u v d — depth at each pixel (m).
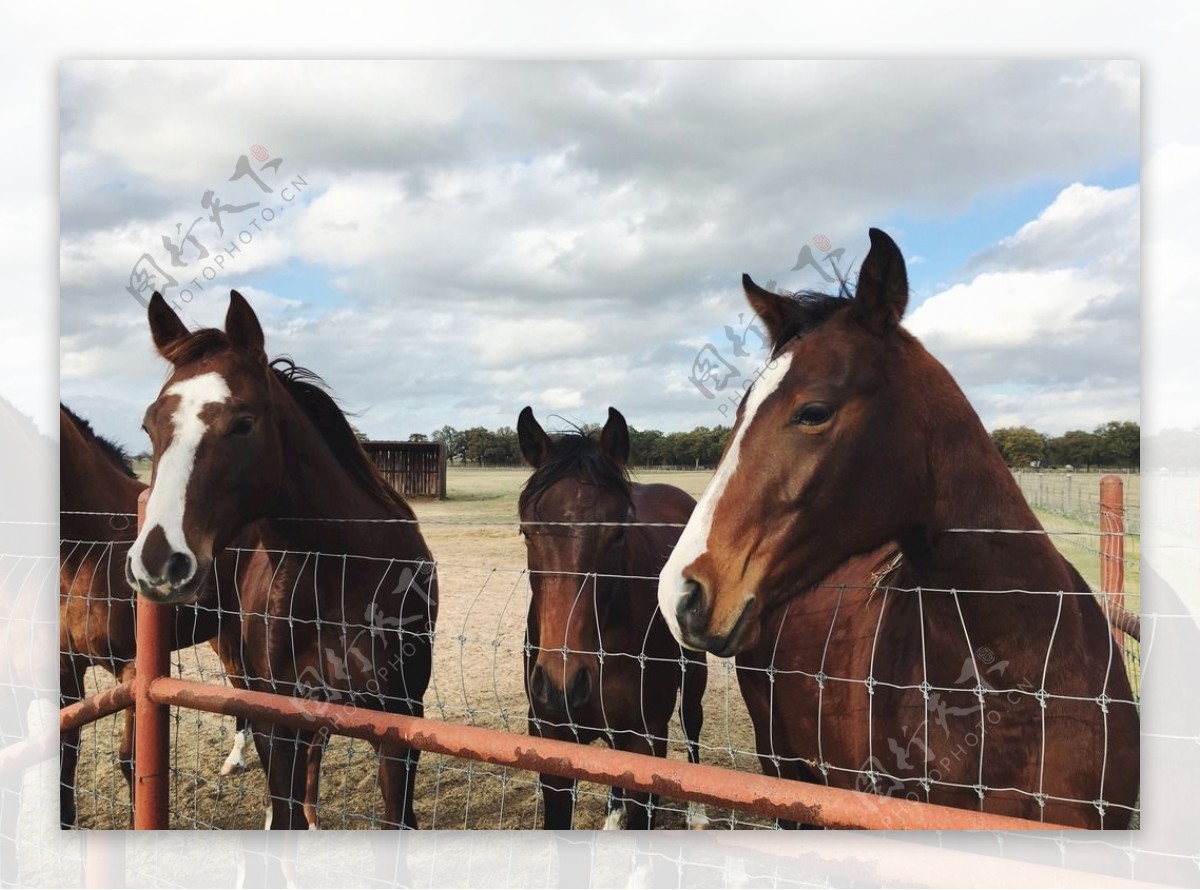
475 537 10.94
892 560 1.95
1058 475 14.83
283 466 2.40
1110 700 1.39
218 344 2.30
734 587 1.50
